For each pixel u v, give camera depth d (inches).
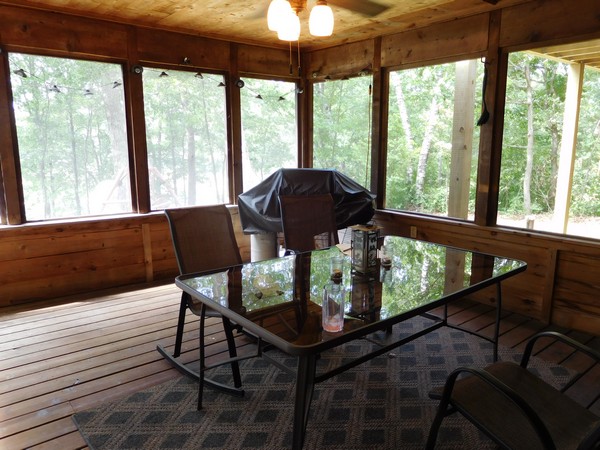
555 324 128.8
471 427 81.3
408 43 161.2
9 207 142.3
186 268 101.8
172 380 98.3
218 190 190.1
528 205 153.9
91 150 158.2
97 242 158.1
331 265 97.7
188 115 177.5
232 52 182.5
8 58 138.5
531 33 127.7
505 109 141.5
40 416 84.7
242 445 76.5
